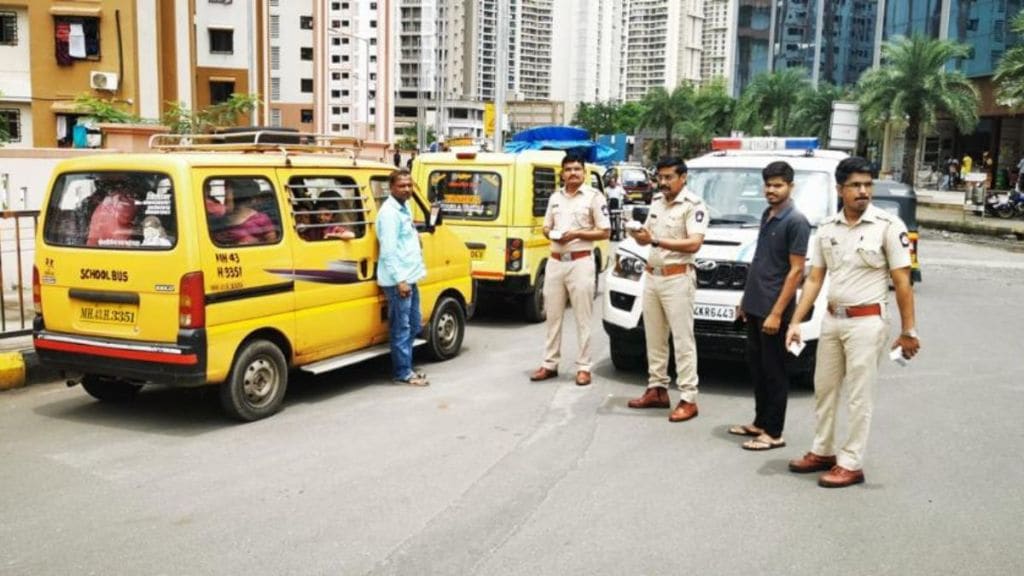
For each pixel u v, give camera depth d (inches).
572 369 339.6
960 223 1091.9
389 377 324.2
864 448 211.6
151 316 246.7
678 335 267.1
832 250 211.2
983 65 1833.2
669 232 265.7
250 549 171.9
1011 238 1007.6
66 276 259.3
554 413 274.7
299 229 279.0
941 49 1242.6
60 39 1110.4
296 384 313.3
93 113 912.9
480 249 430.9
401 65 4254.4
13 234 470.9
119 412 274.1
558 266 311.4
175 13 1212.5
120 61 1128.2
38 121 1122.7
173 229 243.1
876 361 208.4
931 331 426.3
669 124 2667.3
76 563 165.6
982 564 168.7
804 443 247.4
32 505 194.4
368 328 311.0
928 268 706.2
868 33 3026.6
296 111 2488.9
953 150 1971.0
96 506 194.1
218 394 266.4
